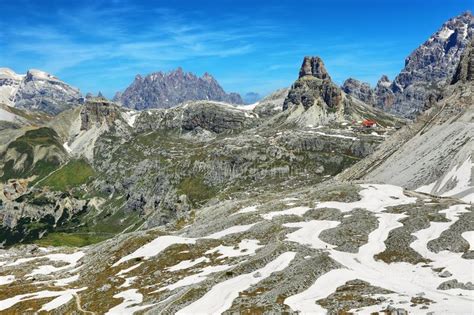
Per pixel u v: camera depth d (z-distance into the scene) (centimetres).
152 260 12169
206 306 7738
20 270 15300
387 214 12562
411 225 11069
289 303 7094
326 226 12244
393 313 5969
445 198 15538
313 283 7844
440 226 10669
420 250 9588
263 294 7700
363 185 17225
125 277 11438
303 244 10681
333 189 17162
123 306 9375
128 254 13162
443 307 6044
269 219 13750
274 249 10150
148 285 10525
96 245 18662
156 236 14050
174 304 8269
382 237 10769
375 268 9056
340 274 8069
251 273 9144
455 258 8838
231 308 7375
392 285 7494
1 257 19450
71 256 16888
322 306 6762
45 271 15025
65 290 11644
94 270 12900
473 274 7888
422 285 7794
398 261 9331
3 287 12900
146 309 8650
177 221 19125
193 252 12062
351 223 12100
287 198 17550
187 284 9675
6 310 10662
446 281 7731
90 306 9925
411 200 14388
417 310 6016
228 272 9300
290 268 8750
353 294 7112
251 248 11438
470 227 10125
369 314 6147
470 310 5856
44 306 10544
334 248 10388
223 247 11994
